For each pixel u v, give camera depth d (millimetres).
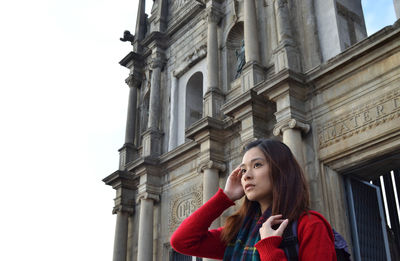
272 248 1938
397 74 9953
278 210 2184
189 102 18953
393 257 12977
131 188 19688
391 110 9867
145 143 18938
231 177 2775
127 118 21609
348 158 10617
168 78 20312
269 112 13188
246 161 2420
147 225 16781
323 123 11328
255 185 2338
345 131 10742
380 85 10273
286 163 2322
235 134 14477
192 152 16312
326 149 11039
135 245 18562
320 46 12883
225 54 16953
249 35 14711
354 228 10367
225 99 16016
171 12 22047
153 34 20922
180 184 16750
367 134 10203
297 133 11344
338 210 10477
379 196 11578
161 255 16391
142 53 22562
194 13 19469
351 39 13008
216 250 2740
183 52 19734
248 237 2338
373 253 10500
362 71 10750
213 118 14562
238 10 16922
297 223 2092
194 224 2701
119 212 19172
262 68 14164
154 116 19328
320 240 1965
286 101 11695
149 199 17281
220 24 17766
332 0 13086
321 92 11625
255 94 12852
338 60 11000
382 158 10070
